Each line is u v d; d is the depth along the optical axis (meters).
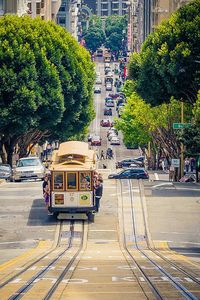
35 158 95.69
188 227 69.19
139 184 86.31
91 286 37.00
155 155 152.62
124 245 63.28
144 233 67.31
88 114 130.00
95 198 70.44
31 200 77.94
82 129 130.50
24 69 113.00
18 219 70.88
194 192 82.31
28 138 124.62
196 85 104.38
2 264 48.16
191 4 109.44
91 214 72.25
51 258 52.25
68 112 124.06
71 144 72.25
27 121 113.50
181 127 101.56
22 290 35.56
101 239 65.44
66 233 66.81
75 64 122.81
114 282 38.41
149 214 73.12
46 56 117.81
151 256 54.59
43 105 115.31
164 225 69.81
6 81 112.12
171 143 124.44
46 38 118.50
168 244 63.56
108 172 117.25
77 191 70.06
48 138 130.75
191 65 104.56
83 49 130.50
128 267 45.69
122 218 71.69
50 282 38.31
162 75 107.19
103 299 33.44
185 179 107.06
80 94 123.88
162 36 108.56
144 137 154.12
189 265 47.41
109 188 83.62
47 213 72.75
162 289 35.94
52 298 33.44
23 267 45.72
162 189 83.81
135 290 35.72
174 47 106.56
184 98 109.38
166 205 76.12
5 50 113.25
